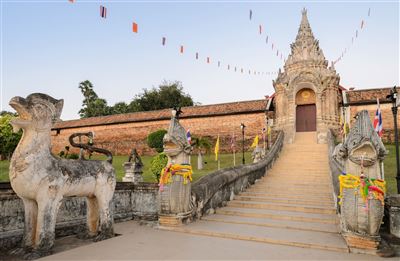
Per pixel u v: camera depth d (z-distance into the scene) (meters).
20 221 6.59
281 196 11.48
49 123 5.91
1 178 17.52
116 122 35.84
